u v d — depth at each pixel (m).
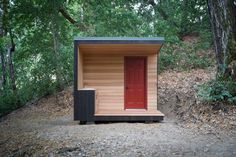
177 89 16.22
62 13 20.16
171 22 23.62
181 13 24.11
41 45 19.20
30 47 19.42
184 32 24.48
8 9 18.47
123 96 14.31
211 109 11.97
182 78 17.84
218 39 13.20
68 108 16.89
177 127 11.31
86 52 14.12
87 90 12.69
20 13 18.00
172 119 13.22
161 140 9.30
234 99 11.89
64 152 8.63
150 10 23.70
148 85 14.28
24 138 10.87
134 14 21.25
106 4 20.66
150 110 13.97
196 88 14.88
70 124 12.91
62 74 19.42
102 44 12.58
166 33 21.67
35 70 19.50
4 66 22.17
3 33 19.38
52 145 9.35
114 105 14.28
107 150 8.42
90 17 21.27
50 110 16.98
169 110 14.61
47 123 13.81
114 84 14.31
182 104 14.18
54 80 19.66
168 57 20.58
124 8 21.84
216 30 13.26
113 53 14.29
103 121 12.78
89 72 14.29
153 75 14.31
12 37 20.23
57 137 10.14
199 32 23.66
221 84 12.37
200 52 21.42
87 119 12.62
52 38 19.06
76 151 8.58
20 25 18.91
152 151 8.21
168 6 24.23
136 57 14.34
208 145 8.72
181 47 22.14
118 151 8.31
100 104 14.25
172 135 10.00
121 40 12.47
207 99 12.34
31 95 19.50
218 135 9.80
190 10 23.69
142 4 23.77
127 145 8.76
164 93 16.27
